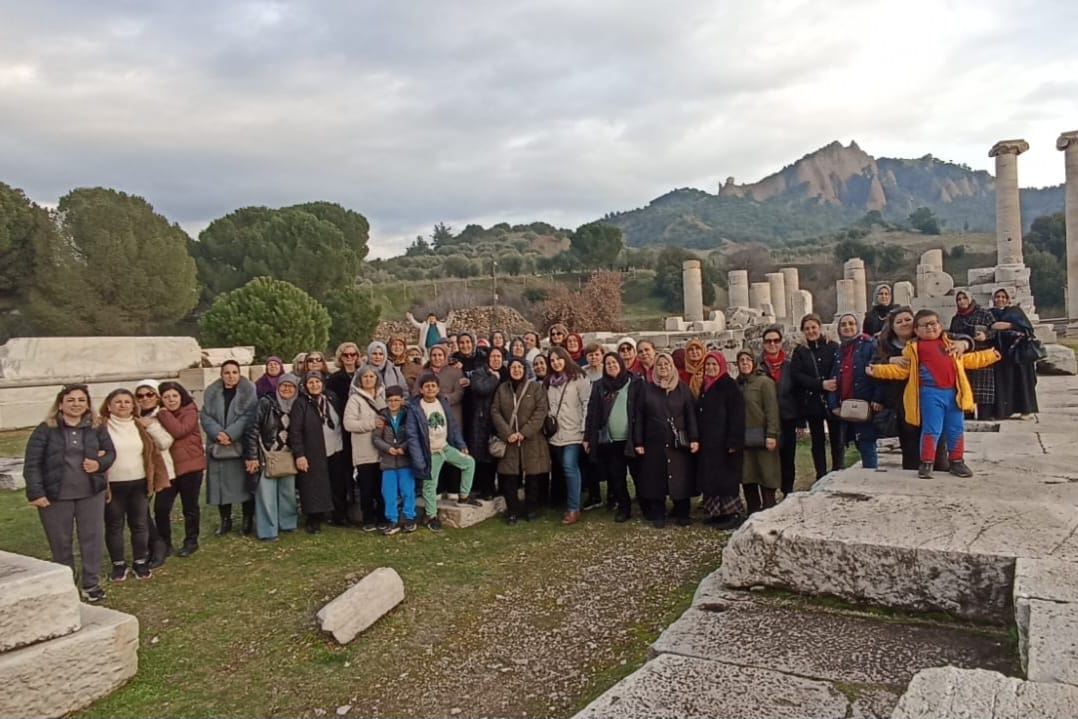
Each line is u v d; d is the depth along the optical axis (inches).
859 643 170.2
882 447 343.9
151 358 696.4
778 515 214.1
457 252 3796.8
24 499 386.6
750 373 324.5
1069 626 142.1
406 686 192.7
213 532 326.6
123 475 263.3
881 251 2859.3
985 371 410.6
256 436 309.7
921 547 182.7
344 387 349.1
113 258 1248.2
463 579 264.8
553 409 338.0
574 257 2807.6
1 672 168.1
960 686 125.6
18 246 1256.2
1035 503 207.9
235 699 187.9
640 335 855.1
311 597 248.4
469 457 341.7
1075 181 1135.6
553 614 232.2
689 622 186.7
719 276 2807.6
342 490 334.0
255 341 939.3
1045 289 2074.3
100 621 193.6
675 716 138.5
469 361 390.3
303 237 1680.6
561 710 174.7
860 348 306.2
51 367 636.7
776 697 145.1
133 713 180.9
